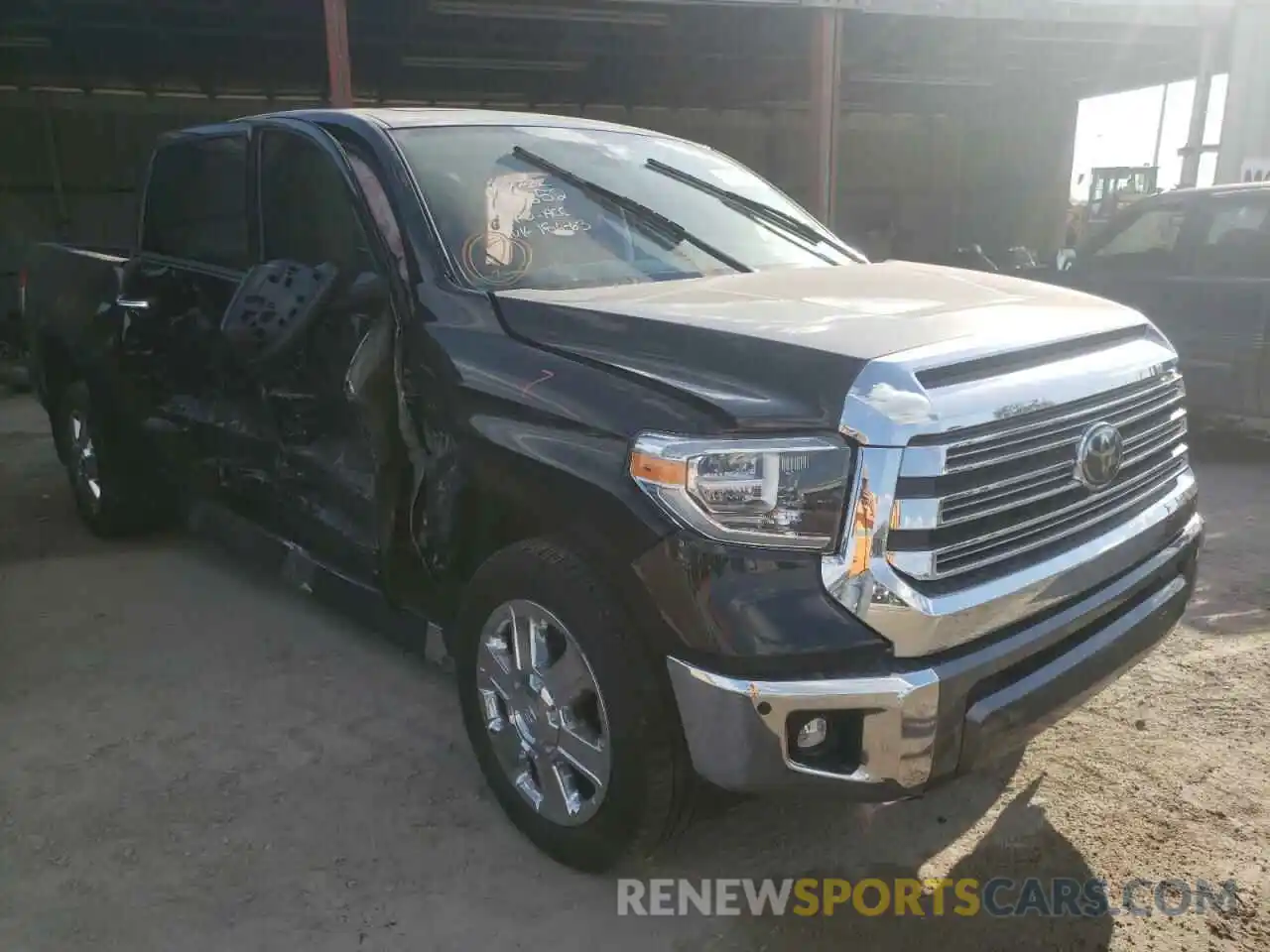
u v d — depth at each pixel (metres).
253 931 2.61
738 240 3.69
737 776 2.33
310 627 4.44
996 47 16.67
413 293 3.11
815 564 2.26
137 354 4.64
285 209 3.80
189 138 4.44
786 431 2.28
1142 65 18.66
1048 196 23.11
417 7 13.02
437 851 2.93
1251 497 6.43
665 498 2.33
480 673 2.96
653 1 10.69
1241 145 13.78
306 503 3.82
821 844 2.99
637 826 2.58
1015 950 2.56
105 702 3.78
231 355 4.01
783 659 2.25
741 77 18.31
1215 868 2.85
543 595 2.63
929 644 2.28
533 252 3.28
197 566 5.18
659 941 2.60
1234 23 13.43
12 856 2.90
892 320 2.60
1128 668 2.82
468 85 19.05
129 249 5.39
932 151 24.59
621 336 2.66
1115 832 3.01
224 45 14.93
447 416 2.88
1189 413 7.31
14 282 17.17
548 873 2.84
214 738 3.53
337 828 3.03
